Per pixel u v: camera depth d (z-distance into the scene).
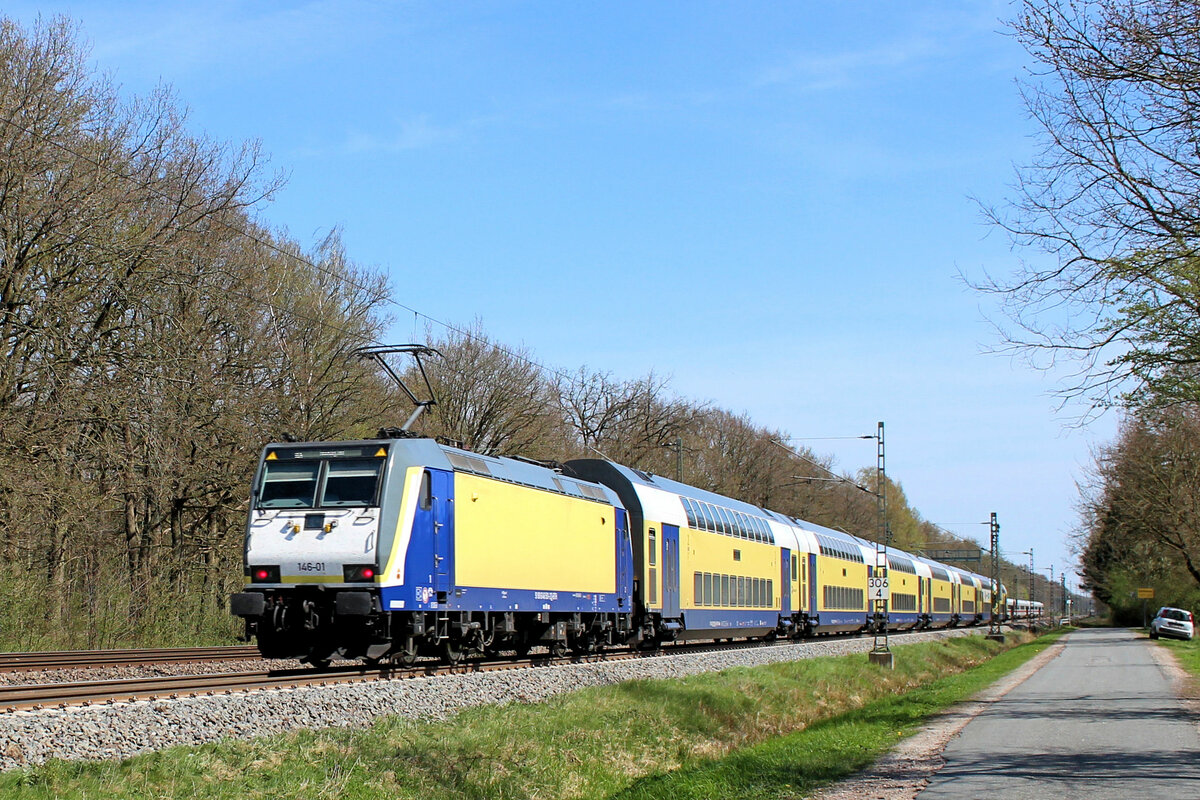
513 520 22.14
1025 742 16.80
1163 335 15.62
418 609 18.70
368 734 13.63
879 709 24.12
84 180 28.22
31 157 27.22
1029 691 26.92
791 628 40.91
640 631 28.64
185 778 10.77
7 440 26.64
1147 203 15.34
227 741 12.24
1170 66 14.41
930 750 16.22
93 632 28.88
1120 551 84.12
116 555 33.00
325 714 14.34
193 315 32.91
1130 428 50.03
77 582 30.23
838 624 45.97
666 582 29.83
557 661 24.38
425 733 14.42
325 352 38.03
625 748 16.34
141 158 31.41
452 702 16.72
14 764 10.38
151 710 12.53
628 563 27.78
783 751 16.64
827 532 47.34
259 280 36.09
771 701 23.19
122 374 29.05
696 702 20.61
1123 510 57.72
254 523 18.64
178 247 30.72
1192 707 22.09
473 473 20.83
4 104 26.86
